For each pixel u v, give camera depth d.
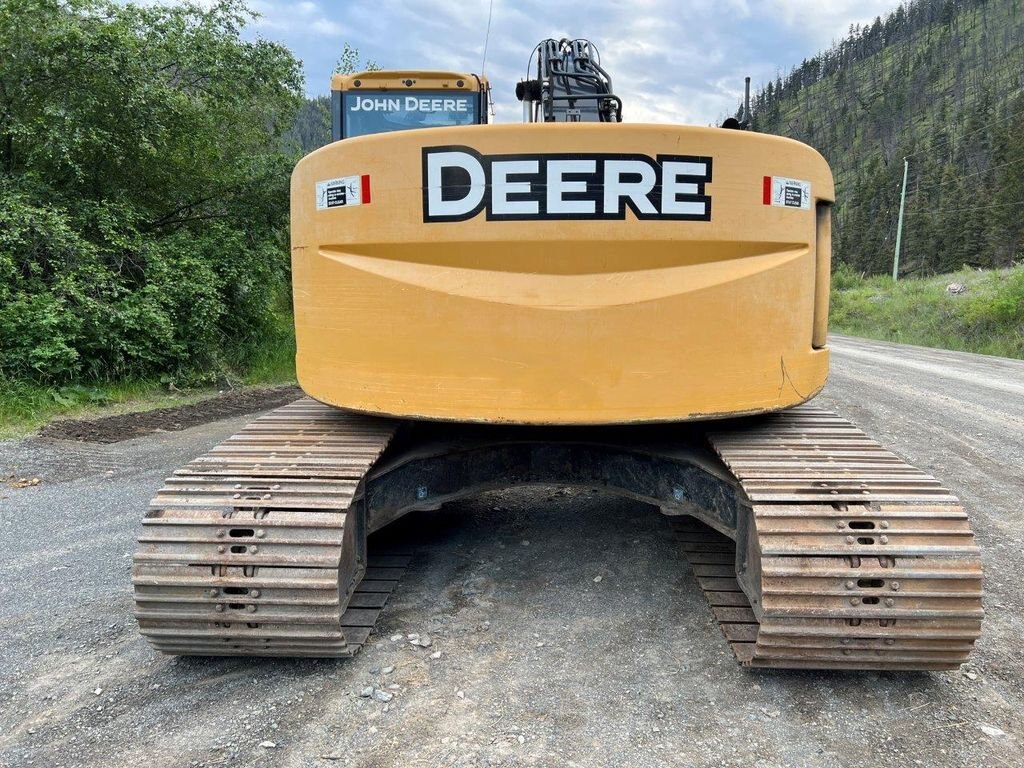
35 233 9.52
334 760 2.52
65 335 9.22
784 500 2.86
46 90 10.62
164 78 11.98
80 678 3.06
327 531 2.87
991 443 7.43
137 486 5.85
